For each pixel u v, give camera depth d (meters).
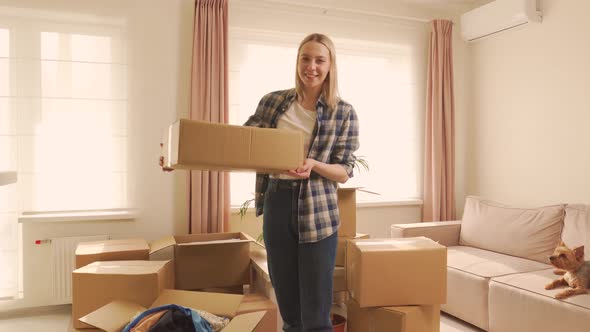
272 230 1.56
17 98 2.83
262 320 2.05
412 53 3.79
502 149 3.58
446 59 3.74
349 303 2.28
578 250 2.13
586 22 2.91
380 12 3.62
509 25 3.35
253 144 1.35
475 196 3.54
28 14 2.82
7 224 2.82
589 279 2.07
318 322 1.51
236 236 2.88
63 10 2.85
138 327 1.65
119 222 2.98
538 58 3.25
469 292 2.53
